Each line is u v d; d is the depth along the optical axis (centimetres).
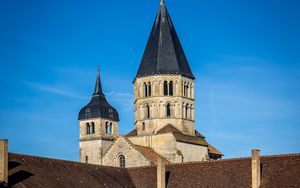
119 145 16475
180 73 17462
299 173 12425
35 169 12238
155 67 17475
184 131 17325
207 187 13188
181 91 17462
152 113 17362
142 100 17538
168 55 17612
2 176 11319
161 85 17425
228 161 13412
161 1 18075
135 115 17738
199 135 17762
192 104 17675
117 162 16438
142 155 16112
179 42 17975
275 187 12400
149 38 17888
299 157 12694
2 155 11362
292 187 12269
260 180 12662
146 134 17275
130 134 17575
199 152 17425
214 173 13350
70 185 12550
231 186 12950
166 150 16950
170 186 13550
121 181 13838
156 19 18025
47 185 12038
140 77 17600
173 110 17362
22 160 12231
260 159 13012
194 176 13500
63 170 12838
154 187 13700
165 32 17812
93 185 13038
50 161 12812
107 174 13750
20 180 11688
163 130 17100
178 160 16762
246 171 13050
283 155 12875
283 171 12600
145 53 17762
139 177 14062
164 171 13538
